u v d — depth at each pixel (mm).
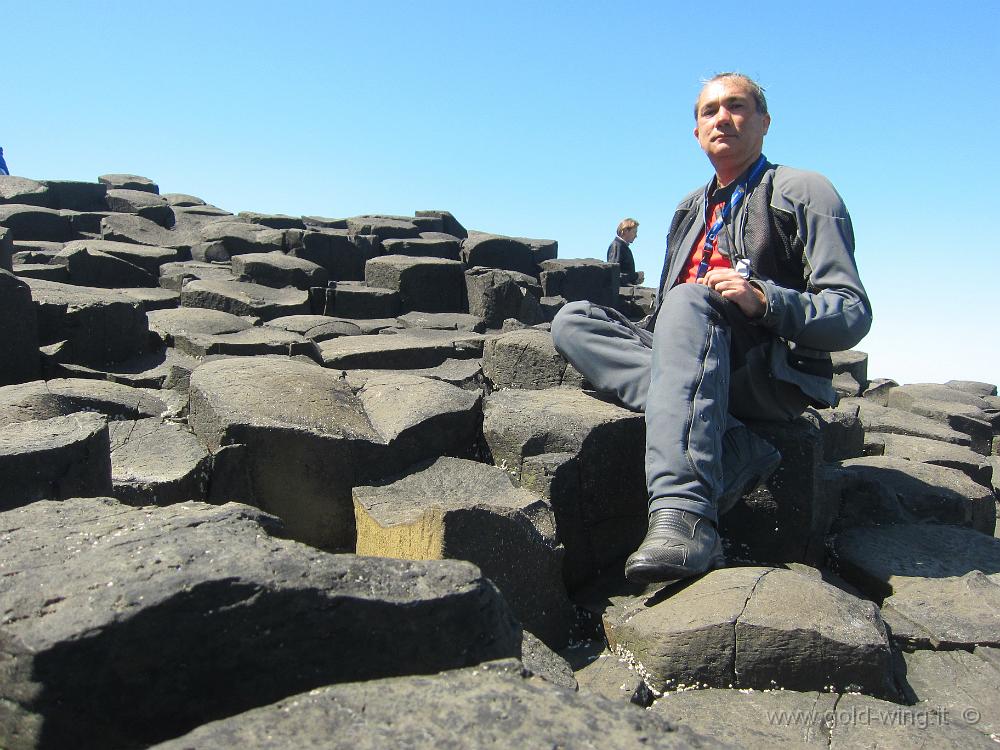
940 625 2660
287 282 7930
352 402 3500
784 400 3184
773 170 3205
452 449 3408
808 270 3082
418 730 1408
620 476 3297
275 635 1616
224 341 4805
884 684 2309
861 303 2951
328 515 3197
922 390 7492
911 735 2088
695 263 3373
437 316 7980
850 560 3213
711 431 2734
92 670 1489
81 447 2570
